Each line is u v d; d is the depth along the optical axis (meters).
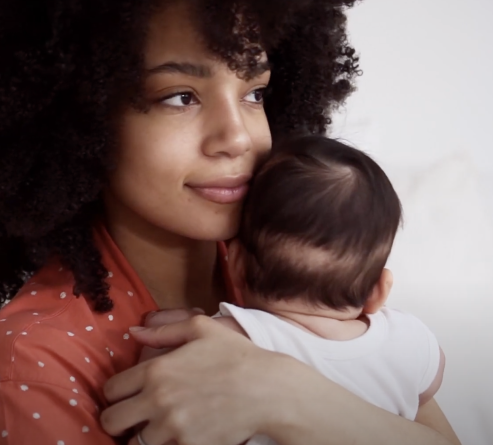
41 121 0.73
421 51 1.62
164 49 0.68
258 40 0.73
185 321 0.70
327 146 0.78
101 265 0.79
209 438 0.63
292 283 0.75
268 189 0.75
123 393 0.67
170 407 0.63
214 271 0.93
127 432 0.70
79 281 0.76
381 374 0.76
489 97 1.63
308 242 0.74
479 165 1.62
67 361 0.68
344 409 0.66
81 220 0.81
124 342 0.76
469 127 1.64
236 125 0.71
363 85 1.64
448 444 0.69
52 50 0.67
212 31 0.68
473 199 1.44
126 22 0.67
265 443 0.68
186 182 0.73
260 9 0.71
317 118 1.00
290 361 0.67
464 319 1.21
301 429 0.64
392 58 1.63
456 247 1.34
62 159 0.74
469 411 1.07
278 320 0.75
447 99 1.63
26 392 0.64
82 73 0.69
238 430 0.63
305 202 0.74
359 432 0.66
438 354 0.84
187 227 0.76
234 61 0.69
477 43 1.61
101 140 0.71
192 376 0.65
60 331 0.70
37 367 0.65
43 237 0.79
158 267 0.85
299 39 0.91
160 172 0.72
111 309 0.76
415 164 1.59
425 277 1.29
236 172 0.74
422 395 0.84
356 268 0.76
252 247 0.77
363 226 0.75
